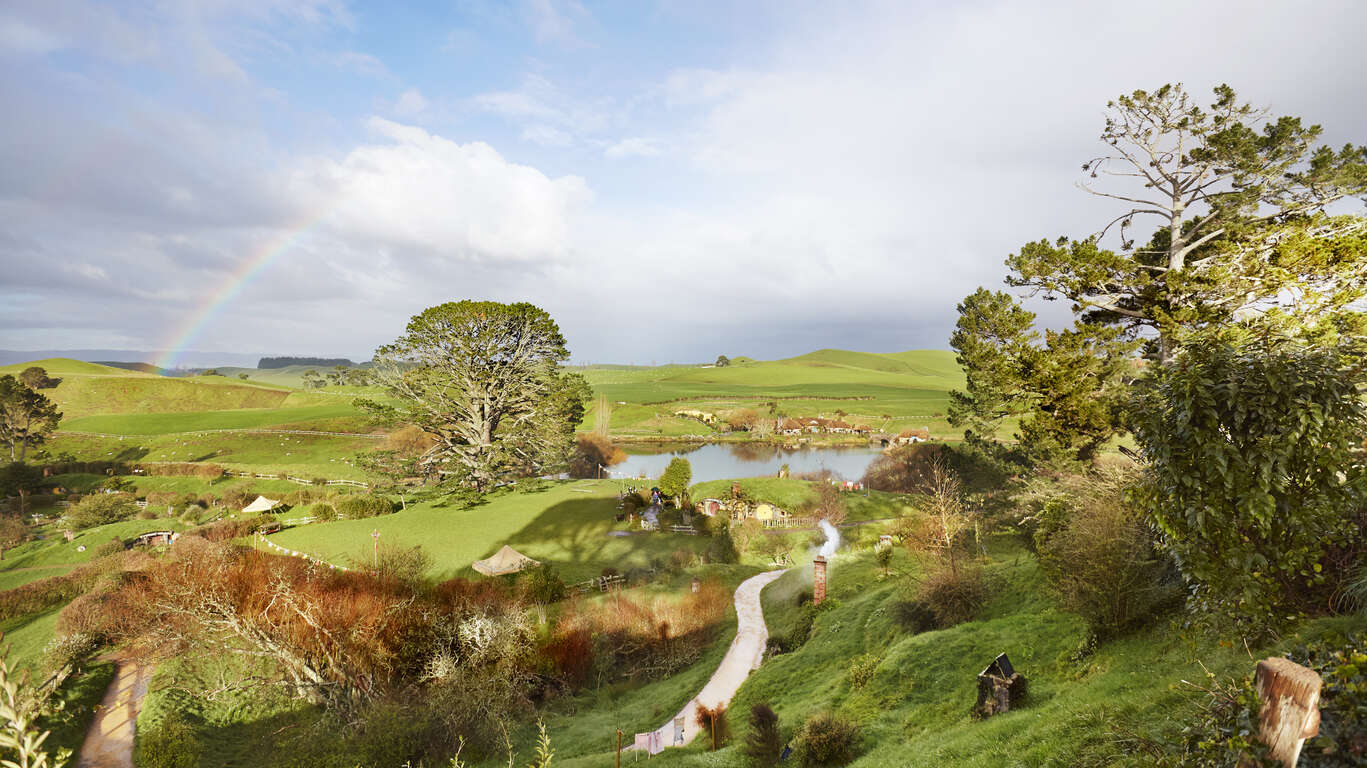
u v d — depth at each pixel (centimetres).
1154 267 3064
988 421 4891
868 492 7994
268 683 3259
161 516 8388
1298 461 891
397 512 7362
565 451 8700
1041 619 2320
